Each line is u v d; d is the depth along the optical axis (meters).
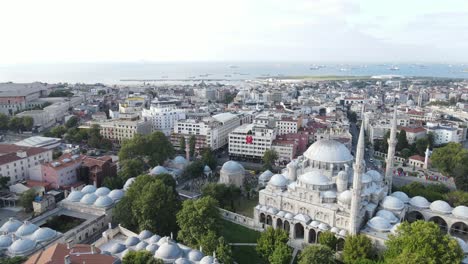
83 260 98.00
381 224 133.00
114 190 166.62
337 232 137.75
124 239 131.00
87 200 155.88
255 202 185.75
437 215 150.75
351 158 164.25
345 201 140.25
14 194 172.75
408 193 172.38
